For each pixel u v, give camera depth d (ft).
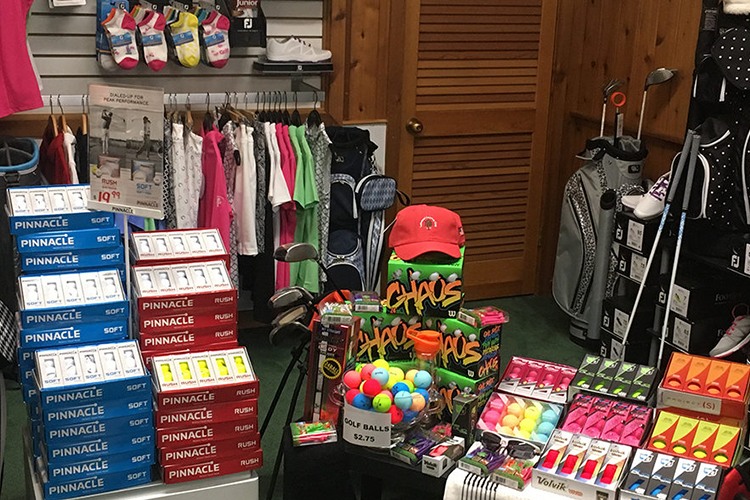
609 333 12.96
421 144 14.75
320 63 13.53
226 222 12.51
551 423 8.77
